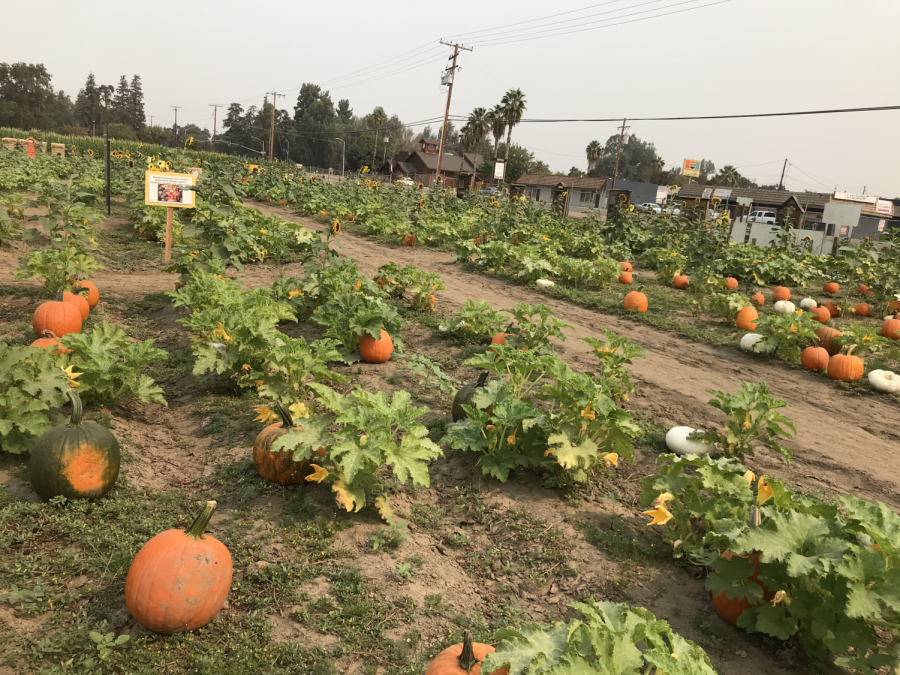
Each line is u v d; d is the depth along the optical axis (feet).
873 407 30.71
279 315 28.81
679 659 9.05
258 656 12.33
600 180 228.02
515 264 61.26
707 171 582.76
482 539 17.44
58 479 15.97
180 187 50.06
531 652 9.39
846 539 13.34
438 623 13.87
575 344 37.76
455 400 23.21
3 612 12.70
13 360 18.02
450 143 513.04
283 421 18.89
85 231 49.44
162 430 22.24
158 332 33.01
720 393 21.76
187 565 12.50
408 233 75.92
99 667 11.65
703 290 54.70
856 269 58.44
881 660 11.41
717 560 13.62
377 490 17.66
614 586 15.46
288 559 15.40
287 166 151.74
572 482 20.02
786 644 13.37
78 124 565.53
